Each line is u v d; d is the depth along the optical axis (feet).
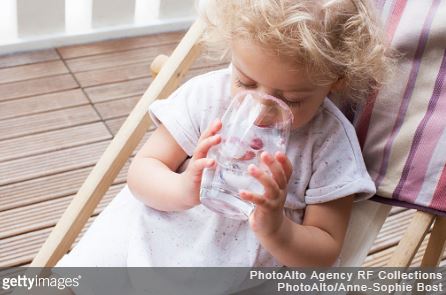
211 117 2.88
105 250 2.96
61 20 6.25
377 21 2.66
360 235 3.05
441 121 2.87
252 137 2.40
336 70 2.49
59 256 3.16
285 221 2.61
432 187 2.89
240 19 2.35
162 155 2.96
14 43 6.09
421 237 2.90
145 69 6.21
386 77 2.81
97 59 6.25
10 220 4.42
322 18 2.36
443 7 2.89
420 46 2.90
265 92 2.46
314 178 2.81
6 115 5.36
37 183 4.75
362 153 3.03
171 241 2.91
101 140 5.27
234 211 2.52
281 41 2.29
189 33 3.32
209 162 2.40
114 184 4.85
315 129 2.83
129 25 6.64
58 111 5.51
